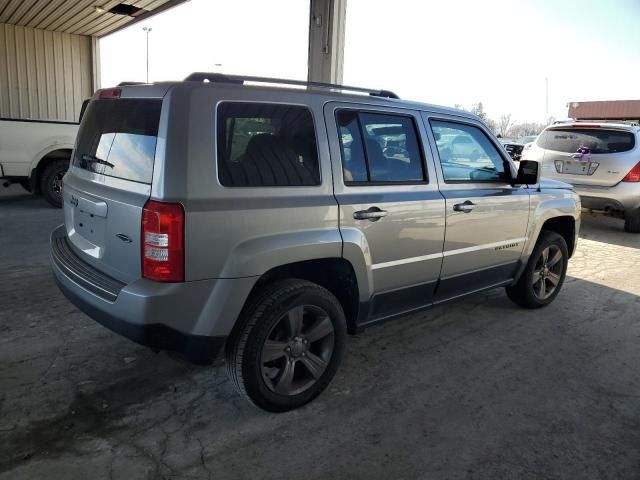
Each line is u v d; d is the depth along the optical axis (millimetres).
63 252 3391
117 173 2887
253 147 2850
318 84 3279
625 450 2885
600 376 3756
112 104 3139
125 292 2621
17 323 4117
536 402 3359
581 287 5922
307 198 3006
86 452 2650
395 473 2623
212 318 2691
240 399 3221
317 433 2918
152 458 2639
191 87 2697
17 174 8508
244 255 2727
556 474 2664
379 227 3359
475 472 2652
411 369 3740
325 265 3186
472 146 4176
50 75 15906
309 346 3152
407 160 3648
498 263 4449
